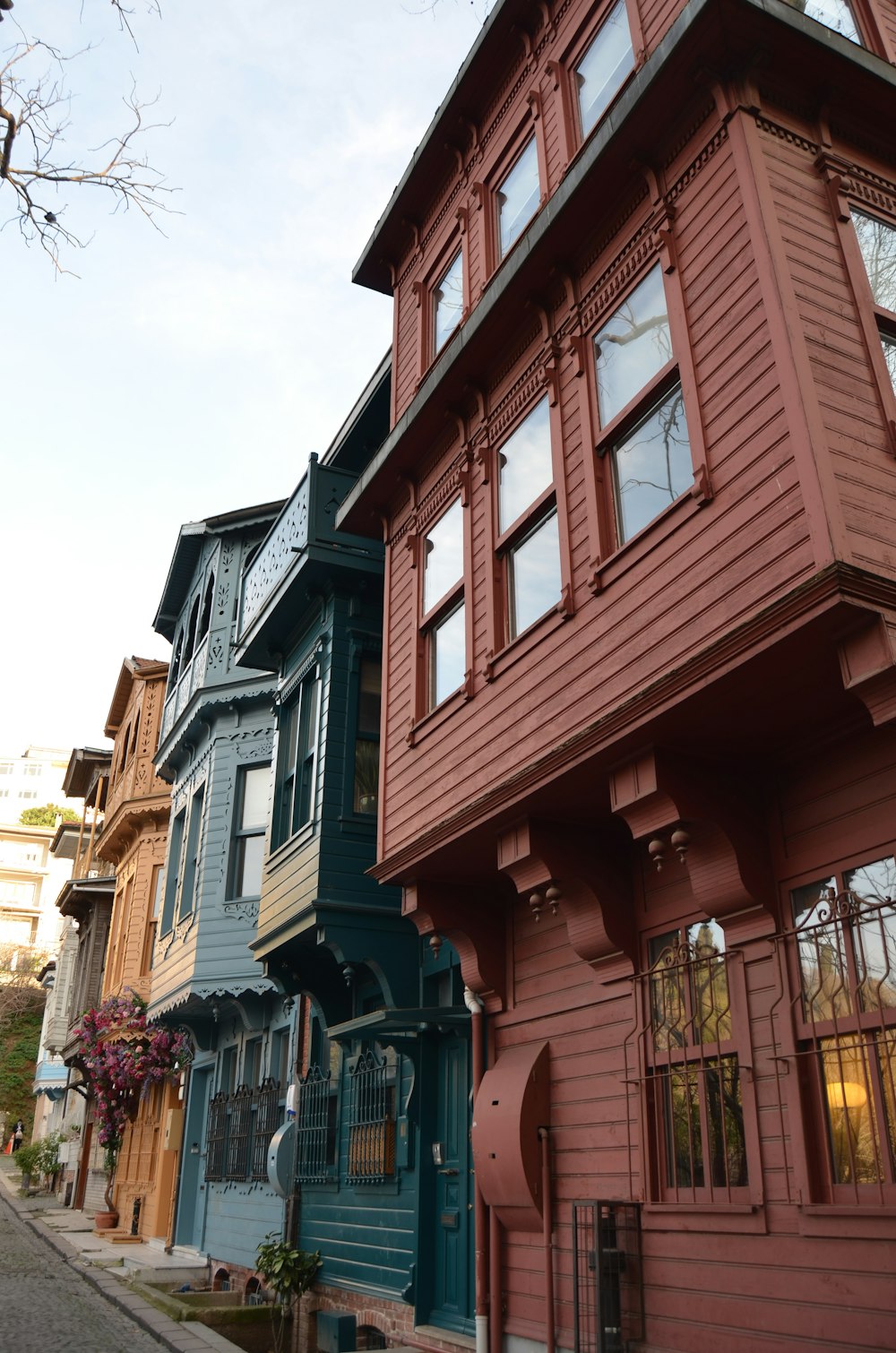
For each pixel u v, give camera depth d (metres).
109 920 28.66
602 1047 7.45
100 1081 20.06
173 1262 15.37
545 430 8.10
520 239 8.05
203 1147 16.88
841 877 5.84
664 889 7.21
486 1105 8.24
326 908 10.28
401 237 11.80
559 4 9.02
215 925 15.04
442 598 9.41
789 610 5.07
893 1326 4.89
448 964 10.05
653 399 6.75
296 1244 12.19
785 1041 5.84
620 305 7.28
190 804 17.56
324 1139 11.81
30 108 5.98
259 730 15.95
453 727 8.66
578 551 7.24
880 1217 5.04
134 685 24.72
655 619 6.23
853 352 5.74
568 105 8.65
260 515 17.23
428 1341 9.02
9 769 102.31
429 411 9.52
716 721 5.93
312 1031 12.84
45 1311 11.18
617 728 6.21
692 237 6.52
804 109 6.46
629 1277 6.55
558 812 7.38
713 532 5.84
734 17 6.03
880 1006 5.41
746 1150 5.93
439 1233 9.56
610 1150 7.12
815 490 5.12
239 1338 10.80
